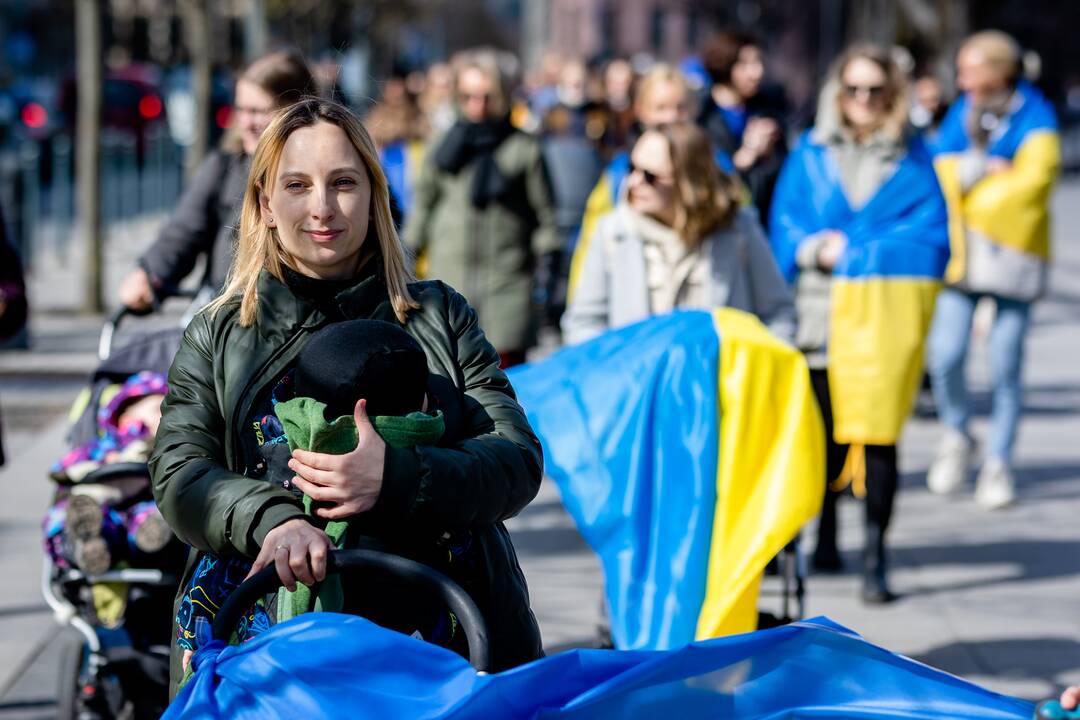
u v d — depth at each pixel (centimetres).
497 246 1318
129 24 6588
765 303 923
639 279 912
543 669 407
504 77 1324
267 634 425
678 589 761
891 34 6506
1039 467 1545
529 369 830
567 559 1207
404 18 8231
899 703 422
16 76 7638
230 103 4269
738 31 1405
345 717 405
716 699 414
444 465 449
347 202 474
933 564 1194
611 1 15112
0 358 1983
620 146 2145
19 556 1192
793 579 980
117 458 757
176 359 487
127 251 3409
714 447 777
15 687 917
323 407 446
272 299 480
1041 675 938
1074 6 8581
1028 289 1356
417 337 487
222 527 449
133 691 746
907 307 1081
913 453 1617
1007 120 1357
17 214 2722
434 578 439
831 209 1103
